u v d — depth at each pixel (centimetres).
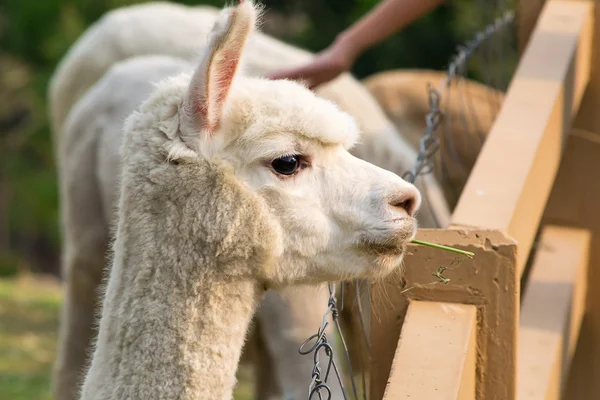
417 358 400
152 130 472
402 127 1100
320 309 798
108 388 463
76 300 912
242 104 476
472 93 1099
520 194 481
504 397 424
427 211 816
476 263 421
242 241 470
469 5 2111
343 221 483
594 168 707
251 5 463
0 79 2972
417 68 2300
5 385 1154
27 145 2908
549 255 677
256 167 476
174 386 461
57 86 1150
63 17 2459
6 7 2603
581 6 709
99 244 895
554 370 560
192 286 466
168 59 955
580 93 683
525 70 618
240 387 1262
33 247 3303
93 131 906
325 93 891
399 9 792
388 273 445
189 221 466
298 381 779
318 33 2459
